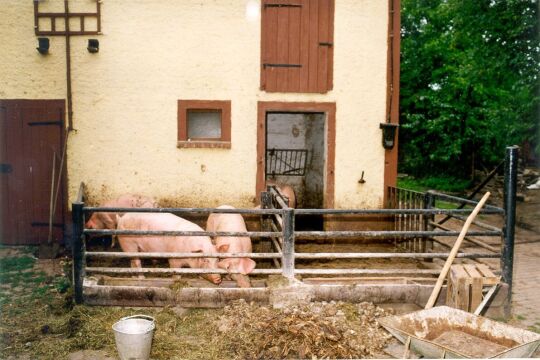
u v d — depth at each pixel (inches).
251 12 300.7
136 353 157.5
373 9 306.5
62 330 185.3
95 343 175.8
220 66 301.9
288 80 305.0
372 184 314.3
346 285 206.4
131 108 299.9
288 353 165.5
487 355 145.6
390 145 309.9
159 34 298.4
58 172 302.8
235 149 305.4
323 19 304.7
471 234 210.5
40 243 305.4
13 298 217.2
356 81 308.8
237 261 219.5
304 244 312.3
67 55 293.6
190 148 303.1
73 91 297.4
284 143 400.5
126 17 296.5
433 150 708.0
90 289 203.3
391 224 314.0
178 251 231.8
